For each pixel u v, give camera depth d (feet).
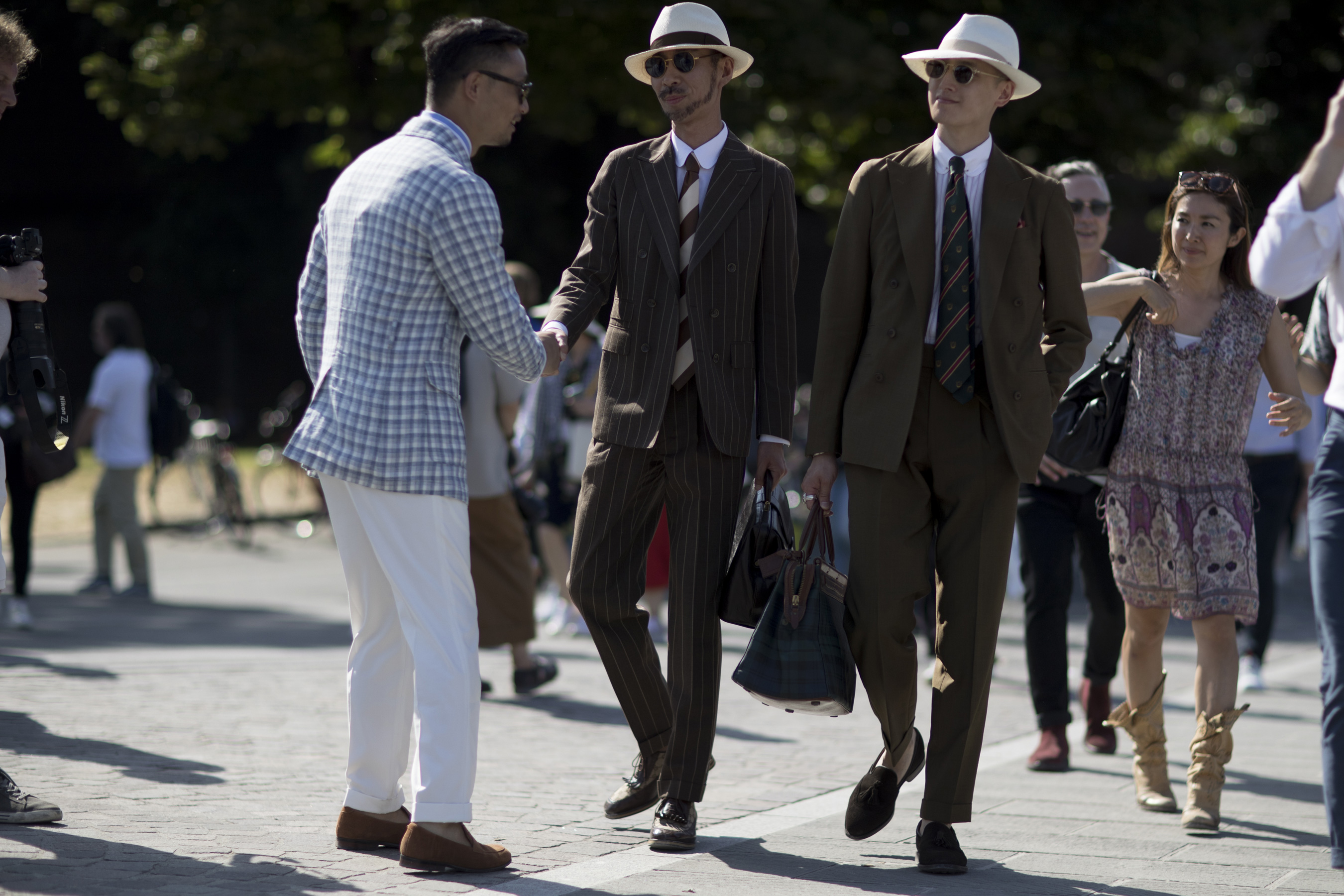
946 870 43.39
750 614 46.60
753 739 68.49
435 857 41.52
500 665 92.94
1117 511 53.21
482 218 41.70
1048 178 45.98
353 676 44.29
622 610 48.24
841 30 155.43
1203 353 52.29
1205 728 50.90
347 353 41.78
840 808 53.42
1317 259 37.24
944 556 45.52
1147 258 292.61
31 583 146.92
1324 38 214.90
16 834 43.93
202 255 340.59
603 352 48.60
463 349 77.56
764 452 48.03
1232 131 225.97
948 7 165.48
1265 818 52.70
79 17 252.01
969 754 44.42
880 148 175.94
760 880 42.27
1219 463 52.70
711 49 46.96
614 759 62.23
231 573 161.89
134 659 88.22
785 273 48.11
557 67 158.40
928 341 45.24
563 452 104.47
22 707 67.97
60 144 351.67
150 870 40.57
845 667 45.24
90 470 259.60
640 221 47.73
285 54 153.89
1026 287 44.98
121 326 133.08
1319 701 83.20
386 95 160.76
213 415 270.87
